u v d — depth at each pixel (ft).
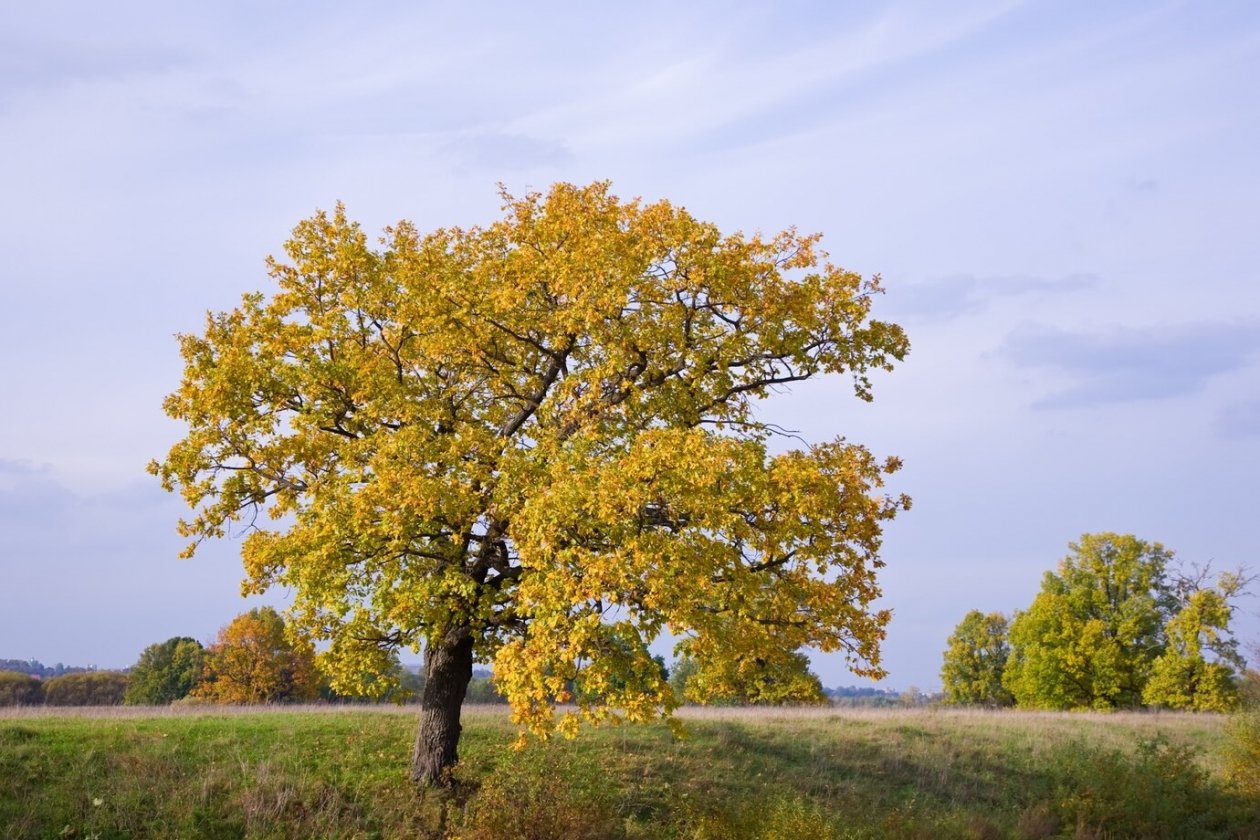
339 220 59.41
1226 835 65.72
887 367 55.93
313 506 51.08
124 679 253.03
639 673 43.39
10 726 62.44
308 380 54.24
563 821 50.83
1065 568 181.68
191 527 54.29
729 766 72.79
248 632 176.45
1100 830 64.59
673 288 52.13
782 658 48.91
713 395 55.26
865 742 86.69
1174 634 163.53
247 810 51.49
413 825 51.83
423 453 49.83
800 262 54.80
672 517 44.96
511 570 53.11
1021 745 90.33
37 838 46.80
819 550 46.70
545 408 54.03
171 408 55.77
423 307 53.57
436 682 58.08
